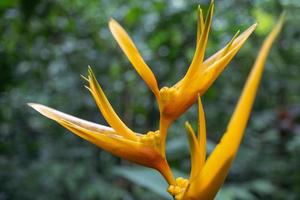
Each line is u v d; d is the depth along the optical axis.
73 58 1.15
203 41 0.28
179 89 0.28
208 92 1.01
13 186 1.00
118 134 0.28
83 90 1.16
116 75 1.12
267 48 0.22
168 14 1.04
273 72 1.14
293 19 1.12
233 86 1.10
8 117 1.18
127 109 1.11
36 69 1.16
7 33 1.09
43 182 0.98
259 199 0.94
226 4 1.19
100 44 1.15
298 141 0.91
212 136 1.07
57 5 1.09
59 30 1.13
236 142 0.25
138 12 1.08
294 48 1.17
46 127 1.23
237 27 1.10
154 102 1.11
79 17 1.18
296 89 1.19
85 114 1.17
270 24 1.15
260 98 1.20
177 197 0.27
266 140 1.05
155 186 0.60
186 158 0.87
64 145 1.15
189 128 0.26
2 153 1.12
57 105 1.19
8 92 1.17
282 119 1.04
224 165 0.25
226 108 1.09
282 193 0.93
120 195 0.91
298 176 0.96
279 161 0.99
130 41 0.29
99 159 1.08
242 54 1.10
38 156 1.12
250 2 1.19
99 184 0.93
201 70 0.28
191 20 1.06
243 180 0.96
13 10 1.04
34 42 1.12
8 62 1.08
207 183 0.26
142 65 0.29
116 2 1.20
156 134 0.28
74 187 0.94
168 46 1.08
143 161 0.28
